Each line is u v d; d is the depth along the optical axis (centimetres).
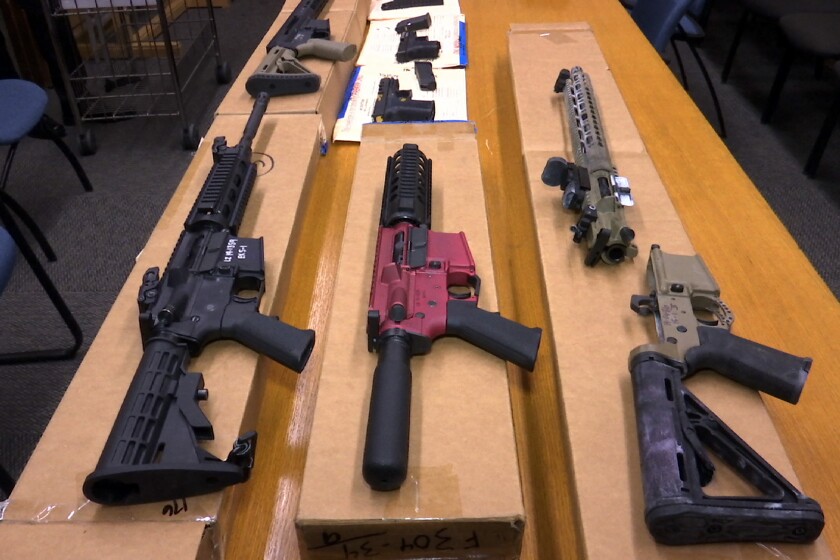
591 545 99
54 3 344
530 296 154
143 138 389
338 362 125
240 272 137
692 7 370
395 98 214
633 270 145
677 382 111
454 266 136
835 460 119
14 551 98
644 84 232
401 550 104
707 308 131
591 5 288
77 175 352
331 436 112
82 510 103
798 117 419
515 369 138
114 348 129
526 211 181
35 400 238
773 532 94
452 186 167
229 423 116
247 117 195
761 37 516
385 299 128
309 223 176
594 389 121
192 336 121
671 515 93
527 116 197
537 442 125
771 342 141
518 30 247
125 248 308
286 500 118
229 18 537
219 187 152
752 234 170
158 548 98
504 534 102
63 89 385
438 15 271
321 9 251
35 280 290
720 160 196
